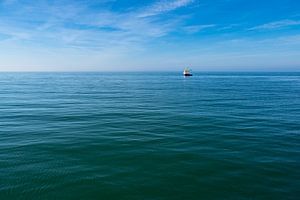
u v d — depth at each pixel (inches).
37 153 458.3
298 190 321.7
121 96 1610.5
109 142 536.1
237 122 761.0
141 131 641.0
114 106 1139.3
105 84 3142.2
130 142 537.6
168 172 379.2
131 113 936.9
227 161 424.2
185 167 398.3
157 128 678.5
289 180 350.0
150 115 893.2
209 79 4677.7
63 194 310.7
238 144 525.3
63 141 539.8
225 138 573.3
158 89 2257.6
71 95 1662.2
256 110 1002.1
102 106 1138.7
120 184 339.0
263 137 581.3
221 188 328.5
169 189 326.0
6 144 512.1
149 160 429.1
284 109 1026.7
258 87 2445.9
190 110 1010.7
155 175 368.2
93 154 457.4
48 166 395.9
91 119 813.9
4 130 641.6
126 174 370.9
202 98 1461.6
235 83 3248.0
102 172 376.8
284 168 392.5
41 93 1784.0
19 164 402.3
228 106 1122.0
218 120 793.6
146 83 3378.4
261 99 1389.0
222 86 2623.0
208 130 653.9
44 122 757.3
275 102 1254.9
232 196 308.3
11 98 1419.8
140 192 318.7
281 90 2050.9
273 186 332.5
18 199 297.0
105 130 651.5
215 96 1573.6
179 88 2362.2
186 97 1525.6
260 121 776.3
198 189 326.3
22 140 544.1
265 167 396.5
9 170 377.7
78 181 345.1
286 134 609.6
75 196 307.0
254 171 381.4
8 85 2709.2
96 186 332.2
